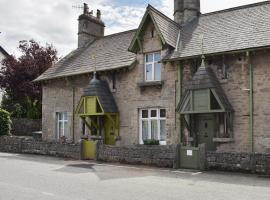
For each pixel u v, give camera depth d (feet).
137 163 53.31
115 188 33.73
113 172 45.21
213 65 57.93
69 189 32.89
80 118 75.36
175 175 42.68
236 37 57.57
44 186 34.32
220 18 66.49
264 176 40.98
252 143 52.60
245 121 53.83
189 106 56.34
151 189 33.32
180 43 64.39
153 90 64.44
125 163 54.60
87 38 89.51
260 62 53.31
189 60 60.13
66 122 79.30
